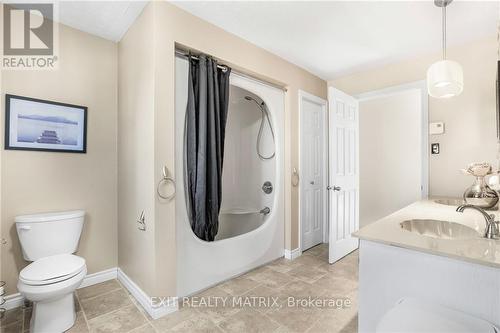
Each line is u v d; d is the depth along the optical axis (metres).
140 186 1.95
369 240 1.17
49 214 1.98
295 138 2.97
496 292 0.89
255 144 3.22
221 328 1.64
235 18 2.04
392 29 2.21
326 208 3.53
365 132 4.25
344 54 2.70
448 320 0.89
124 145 2.27
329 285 2.23
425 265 1.04
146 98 1.84
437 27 2.18
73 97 2.19
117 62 2.44
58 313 1.62
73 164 2.19
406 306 0.99
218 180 2.20
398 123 3.95
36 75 2.02
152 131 1.76
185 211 2.00
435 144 2.66
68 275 1.61
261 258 2.63
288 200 2.90
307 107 3.27
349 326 1.66
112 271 2.40
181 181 1.98
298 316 1.77
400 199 3.94
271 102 2.79
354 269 2.58
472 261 0.91
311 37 2.35
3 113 1.87
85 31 2.25
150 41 1.78
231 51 2.25
